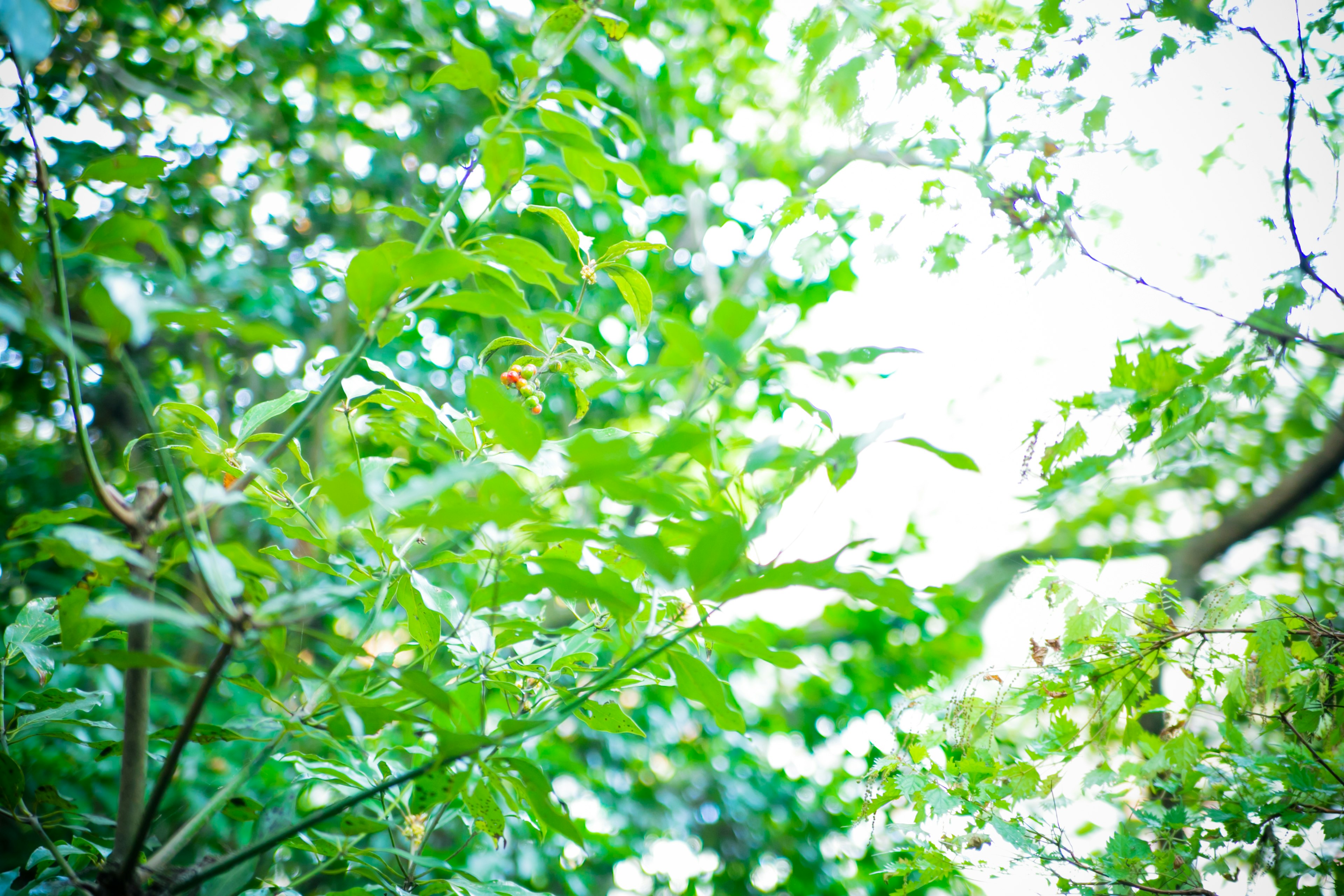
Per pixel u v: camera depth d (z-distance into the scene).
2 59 1.23
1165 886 1.34
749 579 0.85
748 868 4.33
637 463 0.77
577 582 0.94
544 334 1.37
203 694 0.80
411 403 1.25
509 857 3.20
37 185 0.87
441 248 0.86
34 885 1.00
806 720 4.69
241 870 1.05
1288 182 1.49
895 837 1.54
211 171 3.66
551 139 1.10
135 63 3.47
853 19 1.78
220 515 2.42
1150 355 1.56
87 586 0.96
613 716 1.32
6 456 3.38
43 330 0.72
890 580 0.86
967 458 0.84
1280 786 1.34
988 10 1.72
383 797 1.37
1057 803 1.46
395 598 1.36
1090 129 1.67
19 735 1.16
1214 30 1.58
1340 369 1.60
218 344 3.16
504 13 3.91
